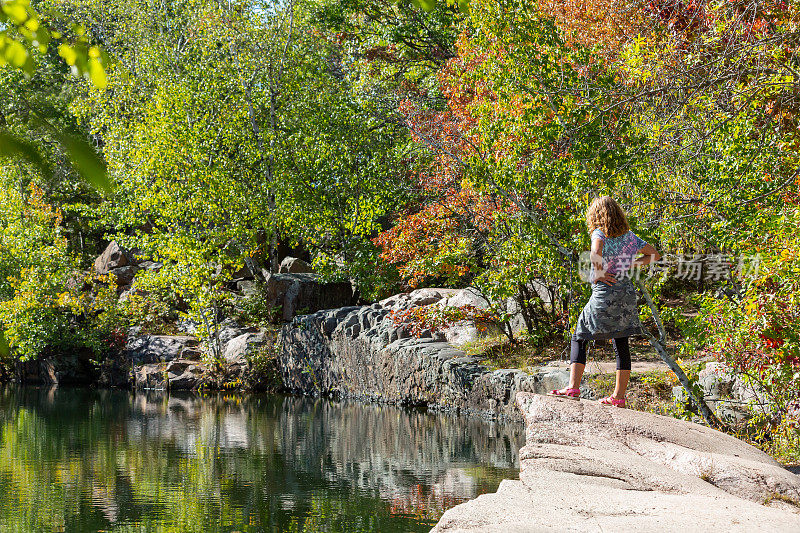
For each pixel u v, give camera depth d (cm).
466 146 1518
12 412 1741
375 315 2002
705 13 1032
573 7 1373
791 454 735
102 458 1146
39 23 243
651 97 981
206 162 2427
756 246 867
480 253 1670
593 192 973
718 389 948
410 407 1752
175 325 2627
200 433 1386
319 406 1809
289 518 795
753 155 920
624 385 588
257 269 2659
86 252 3403
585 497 416
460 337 1831
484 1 1020
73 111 2670
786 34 866
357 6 2759
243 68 2486
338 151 2302
